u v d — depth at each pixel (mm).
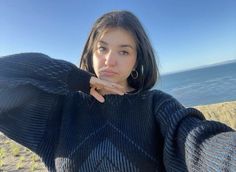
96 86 506
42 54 536
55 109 538
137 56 511
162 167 469
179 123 401
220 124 360
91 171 466
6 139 3768
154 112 473
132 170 454
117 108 492
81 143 488
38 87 502
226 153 299
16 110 519
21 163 2783
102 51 500
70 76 514
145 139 469
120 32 489
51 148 519
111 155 463
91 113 510
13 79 503
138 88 511
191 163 346
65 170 484
